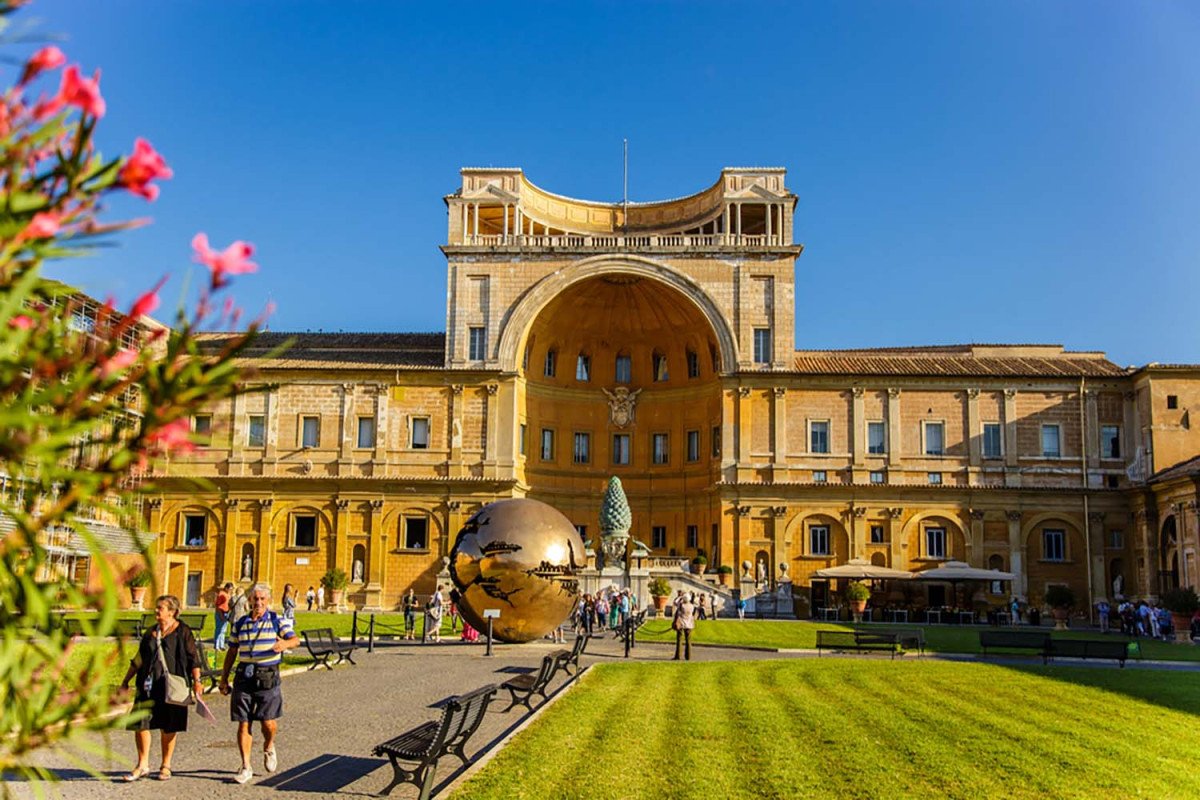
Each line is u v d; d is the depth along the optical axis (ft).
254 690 44.86
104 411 14.23
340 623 158.51
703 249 206.59
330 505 202.90
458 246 207.31
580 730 58.08
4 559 13.84
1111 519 198.49
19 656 14.21
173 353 14.07
